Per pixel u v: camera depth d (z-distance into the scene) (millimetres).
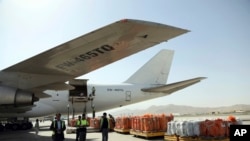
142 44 12070
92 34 10945
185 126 15750
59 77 15820
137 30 10703
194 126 15172
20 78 15336
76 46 12055
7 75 15086
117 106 32938
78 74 15789
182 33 10758
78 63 14195
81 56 13289
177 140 16516
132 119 22312
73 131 27391
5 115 27844
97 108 32062
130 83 33281
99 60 13953
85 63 14234
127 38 11445
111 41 11695
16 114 28406
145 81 33562
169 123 17609
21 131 30031
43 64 14070
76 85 31000
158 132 19344
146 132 19109
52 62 13852
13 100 14672
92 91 31391
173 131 16984
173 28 10469
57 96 30297
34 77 15461
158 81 33969
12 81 15258
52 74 15570
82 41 11547
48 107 29797
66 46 12008
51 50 12328
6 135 24156
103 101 31828
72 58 13461
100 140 19562
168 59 34531
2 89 14648
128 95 32531
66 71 15242
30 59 13352
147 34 11016
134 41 11781
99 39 11477
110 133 25625
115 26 10383
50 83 16172
